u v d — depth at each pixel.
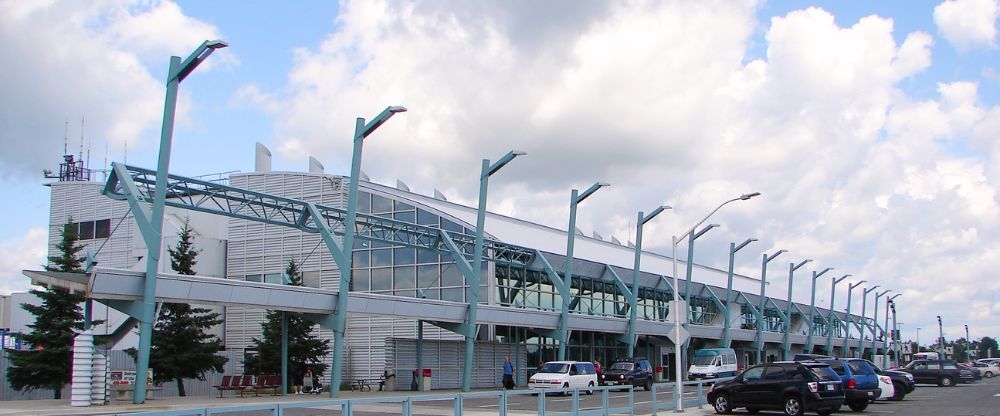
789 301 89.06
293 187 61.78
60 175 76.88
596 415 26.66
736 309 88.94
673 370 74.50
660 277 73.06
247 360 50.47
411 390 47.91
